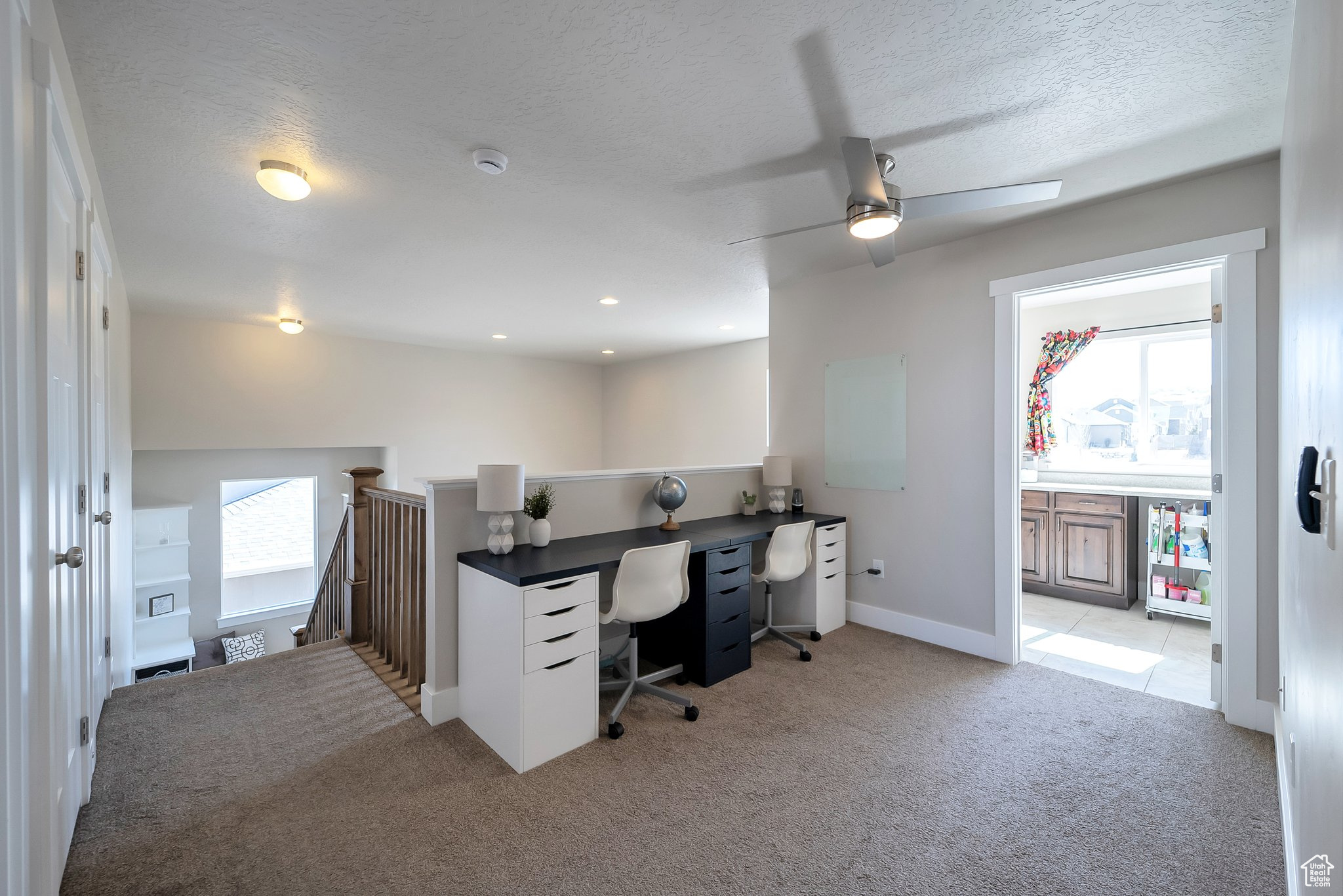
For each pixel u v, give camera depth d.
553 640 2.31
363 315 5.22
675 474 3.70
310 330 5.97
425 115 2.04
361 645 3.54
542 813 1.96
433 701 2.58
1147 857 1.74
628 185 2.60
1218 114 2.05
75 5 1.48
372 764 2.26
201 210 2.83
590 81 1.85
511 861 1.74
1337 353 0.93
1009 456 3.18
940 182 2.60
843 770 2.21
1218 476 2.67
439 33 1.62
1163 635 3.78
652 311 5.10
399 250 3.45
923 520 3.58
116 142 2.19
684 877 1.67
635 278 4.08
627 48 1.69
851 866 1.72
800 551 3.47
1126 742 2.40
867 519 3.87
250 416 5.75
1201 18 1.56
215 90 1.87
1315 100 1.18
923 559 3.58
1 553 0.96
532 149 2.28
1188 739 2.42
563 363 8.12
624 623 3.48
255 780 2.14
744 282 4.22
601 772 2.21
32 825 1.24
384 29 1.60
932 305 3.50
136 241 3.25
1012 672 3.12
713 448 7.01
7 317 1.00
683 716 2.66
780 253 3.58
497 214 2.92
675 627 3.16
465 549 2.71
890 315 3.70
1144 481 4.63
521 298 4.64
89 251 1.91
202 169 2.41
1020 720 2.60
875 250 2.79
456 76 1.82
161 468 6.14
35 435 1.23
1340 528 0.91
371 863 1.72
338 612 4.25
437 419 6.99
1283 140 2.07
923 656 3.34
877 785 2.11
